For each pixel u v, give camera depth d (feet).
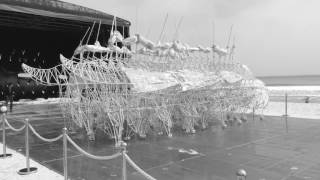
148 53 48.60
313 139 43.37
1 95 101.71
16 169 32.22
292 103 90.02
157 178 28.55
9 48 102.73
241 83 57.98
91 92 43.62
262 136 46.01
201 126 54.49
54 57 111.96
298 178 27.61
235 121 59.77
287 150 37.40
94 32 95.91
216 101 54.03
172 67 51.93
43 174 30.45
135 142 43.24
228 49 59.47
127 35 90.12
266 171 29.68
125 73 43.16
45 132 52.34
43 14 87.92
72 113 46.50
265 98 64.03
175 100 48.67
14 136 49.80
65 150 27.32
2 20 85.35
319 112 72.02
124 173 21.03
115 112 42.83
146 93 44.04
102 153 38.11
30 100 104.99
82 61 44.91
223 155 35.83
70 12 92.58
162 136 46.98
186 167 31.68
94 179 28.73
